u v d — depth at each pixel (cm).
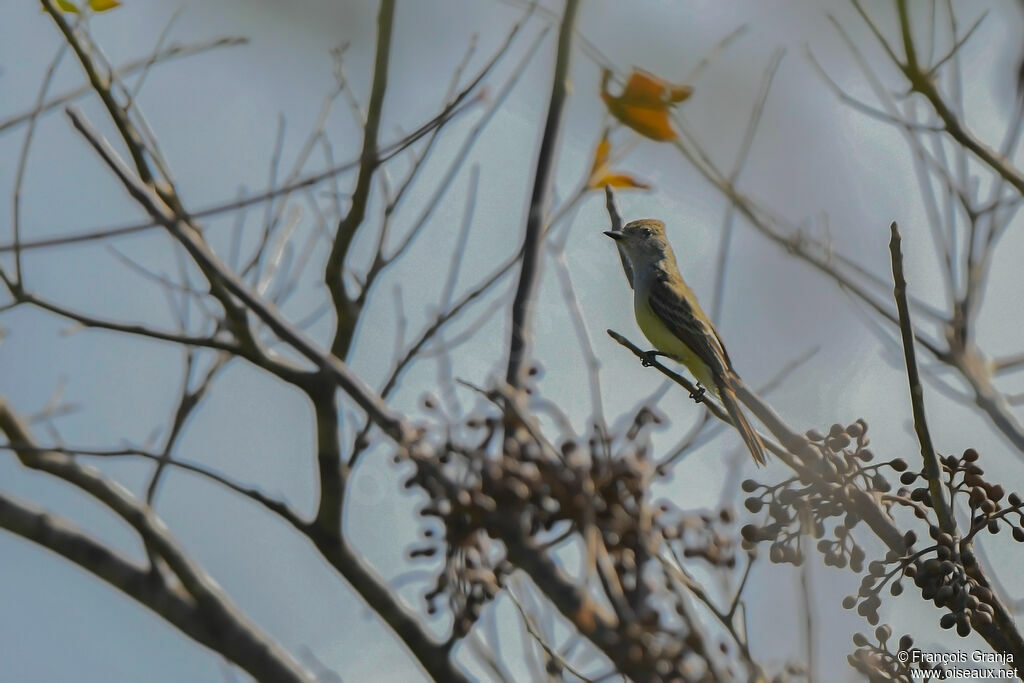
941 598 691
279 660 772
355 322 782
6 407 795
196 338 734
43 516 782
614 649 532
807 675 564
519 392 607
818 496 684
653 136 740
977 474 737
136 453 720
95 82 740
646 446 556
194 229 748
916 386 725
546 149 809
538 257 773
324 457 737
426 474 576
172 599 773
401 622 728
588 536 533
